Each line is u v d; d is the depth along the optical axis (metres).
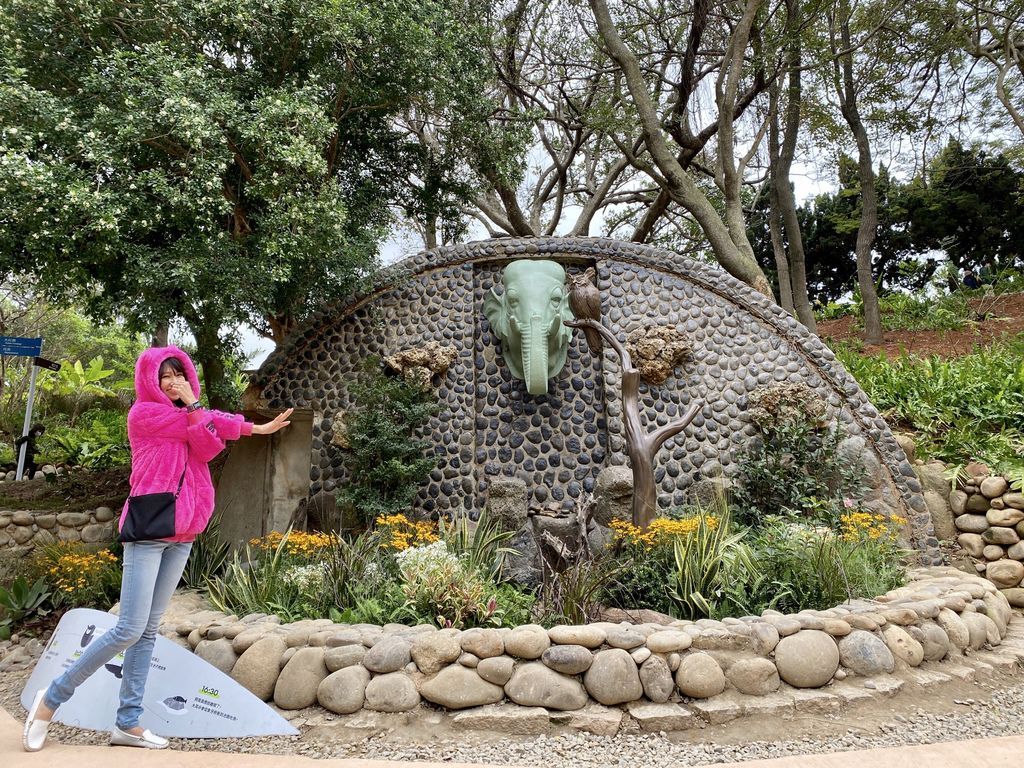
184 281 4.88
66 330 13.61
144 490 2.81
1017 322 10.66
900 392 7.36
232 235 6.04
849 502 5.82
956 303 11.94
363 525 6.31
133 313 5.21
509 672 3.41
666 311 7.07
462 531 5.36
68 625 3.59
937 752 2.77
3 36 4.82
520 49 11.61
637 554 4.92
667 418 6.84
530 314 6.41
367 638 3.60
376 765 2.69
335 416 6.77
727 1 9.55
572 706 3.31
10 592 5.20
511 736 3.18
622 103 9.68
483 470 6.86
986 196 16.89
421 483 6.77
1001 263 16.80
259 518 6.51
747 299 6.99
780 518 5.63
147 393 2.91
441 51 6.70
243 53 5.92
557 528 6.05
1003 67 11.62
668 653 3.51
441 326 7.16
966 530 5.90
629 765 2.92
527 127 8.55
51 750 2.79
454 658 3.47
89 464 8.05
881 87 11.74
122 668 3.13
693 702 3.40
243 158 5.71
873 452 6.37
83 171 4.63
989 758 2.71
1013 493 5.68
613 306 7.10
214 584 4.93
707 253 14.95
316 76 5.65
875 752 2.78
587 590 4.24
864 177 11.01
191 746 3.13
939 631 4.00
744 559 4.50
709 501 6.29
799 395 6.55
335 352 7.11
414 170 8.03
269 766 2.64
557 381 7.03
